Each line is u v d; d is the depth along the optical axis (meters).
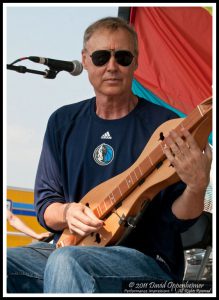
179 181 2.96
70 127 3.30
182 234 3.58
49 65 3.38
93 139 3.20
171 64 5.25
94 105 3.31
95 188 3.11
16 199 5.63
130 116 3.20
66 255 2.64
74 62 3.41
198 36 5.20
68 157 3.24
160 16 5.22
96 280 2.62
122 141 3.15
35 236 4.83
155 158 2.88
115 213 3.02
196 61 5.21
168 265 2.93
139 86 5.32
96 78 3.19
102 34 3.19
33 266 3.03
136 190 2.97
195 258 3.86
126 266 2.70
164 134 2.99
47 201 3.24
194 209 2.86
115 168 3.11
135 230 3.00
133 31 3.26
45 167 3.32
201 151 2.74
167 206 2.96
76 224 2.93
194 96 5.22
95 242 3.06
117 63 3.16
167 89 5.25
